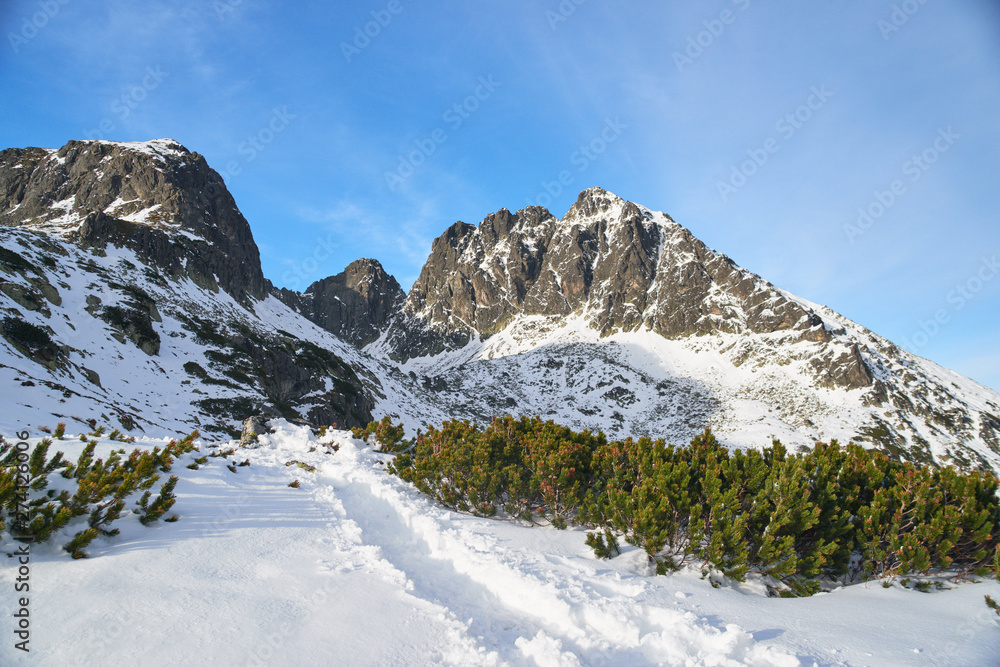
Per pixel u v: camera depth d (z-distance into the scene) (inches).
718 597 248.8
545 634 193.3
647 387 3914.9
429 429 554.3
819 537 298.7
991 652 183.0
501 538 323.6
